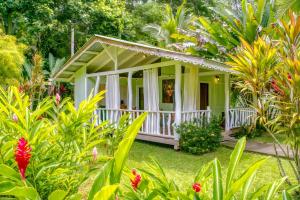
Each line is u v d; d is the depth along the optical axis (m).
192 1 24.61
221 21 14.03
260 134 10.63
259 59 4.08
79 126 2.81
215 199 1.47
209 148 8.05
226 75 10.02
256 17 12.62
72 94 18.12
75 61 11.15
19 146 1.43
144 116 1.29
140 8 22.67
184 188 5.00
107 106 10.78
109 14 16.88
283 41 4.14
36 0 14.83
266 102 4.19
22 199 1.27
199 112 9.19
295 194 4.45
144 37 21.94
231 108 10.64
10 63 10.27
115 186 1.03
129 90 9.84
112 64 11.52
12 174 1.44
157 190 1.71
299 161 4.30
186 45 13.68
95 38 9.70
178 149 8.26
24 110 2.59
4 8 14.34
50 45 18.59
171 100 11.20
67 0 16.16
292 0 7.95
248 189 1.62
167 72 10.94
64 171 2.34
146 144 9.23
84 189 4.41
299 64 3.75
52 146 2.44
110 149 2.96
